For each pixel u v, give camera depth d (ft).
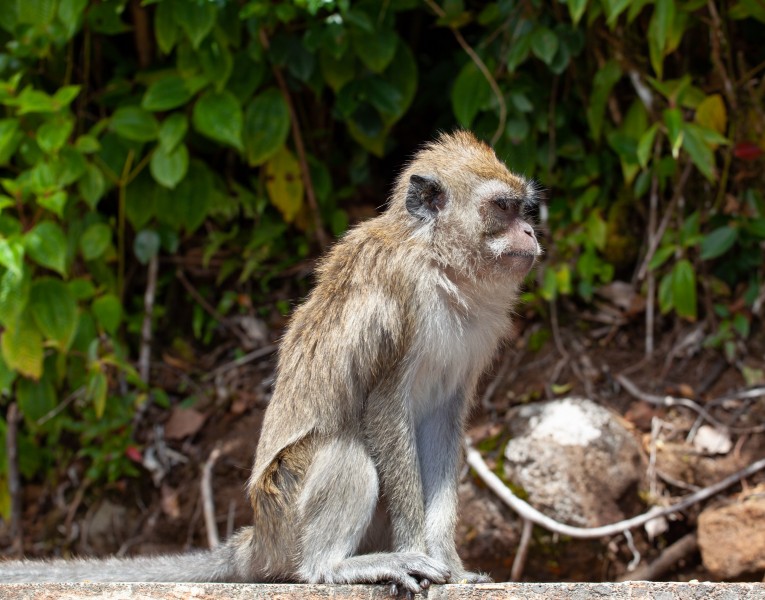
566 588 20.18
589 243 37.86
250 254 40.29
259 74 37.09
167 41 35.27
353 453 23.56
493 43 37.22
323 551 23.00
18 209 35.42
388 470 23.50
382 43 36.32
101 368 35.22
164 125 35.78
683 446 33.60
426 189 24.86
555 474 31.94
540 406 34.12
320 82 37.96
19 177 34.45
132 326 39.32
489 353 25.99
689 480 32.99
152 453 37.47
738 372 35.40
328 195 40.45
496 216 24.98
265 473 23.98
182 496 36.60
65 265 35.04
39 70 38.11
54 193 33.45
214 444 37.29
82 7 34.30
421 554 22.11
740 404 34.35
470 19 37.22
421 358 24.22
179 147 35.78
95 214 37.47
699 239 35.58
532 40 35.40
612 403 35.47
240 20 36.14
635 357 36.68
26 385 36.45
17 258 31.53
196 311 40.37
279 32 37.09
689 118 36.68
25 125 35.40
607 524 31.76
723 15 36.14
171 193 38.32
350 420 23.85
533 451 32.42
